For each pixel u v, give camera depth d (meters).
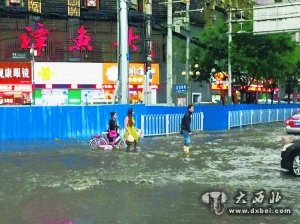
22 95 40.34
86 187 11.00
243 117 35.41
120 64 23.88
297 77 55.84
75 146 19.86
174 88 37.06
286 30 32.03
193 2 51.12
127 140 18.45
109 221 7.98
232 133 28.30
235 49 39.50
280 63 40.09
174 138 24.55
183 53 46.56
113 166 14.43
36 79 40.62
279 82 49.03
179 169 13.89
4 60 40.22
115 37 44.00
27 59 40.75
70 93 41.78
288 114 44.47
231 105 33.44
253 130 31.02
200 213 8.55
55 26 42.00
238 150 19.12
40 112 22.45
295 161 12.60
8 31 40.47
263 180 11.99
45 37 41.16
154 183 11.55
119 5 23.70
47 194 10.22
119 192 10.46
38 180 11.90
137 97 43.91
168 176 12.59
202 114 30.20
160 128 26.03
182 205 9.19
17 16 40.69
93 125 23.67
